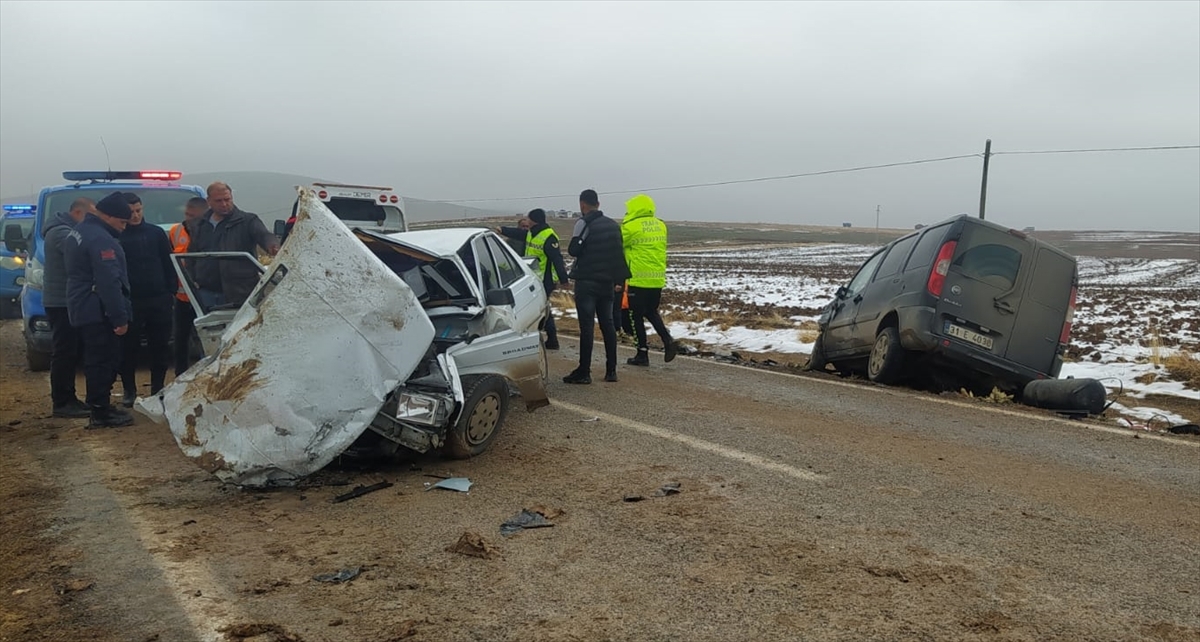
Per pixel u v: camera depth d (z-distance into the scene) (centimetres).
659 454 583
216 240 803
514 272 828
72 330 735
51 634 314
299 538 416
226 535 421
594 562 384
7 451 609
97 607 337
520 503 473
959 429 688
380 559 388
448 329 610
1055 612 335
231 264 647
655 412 736
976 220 869
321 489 501
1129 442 654
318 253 490
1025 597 349
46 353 1016
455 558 389
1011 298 865
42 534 425
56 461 577
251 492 495
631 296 1020
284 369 480
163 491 500
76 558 391
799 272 5128
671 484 508
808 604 340
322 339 484
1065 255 884
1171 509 475
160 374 789
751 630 317
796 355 1347
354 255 495
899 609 336
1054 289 879
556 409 746
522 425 677
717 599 344
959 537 420
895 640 310
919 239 940
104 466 561
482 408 572
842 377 1005
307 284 488
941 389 922
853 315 1041
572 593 350
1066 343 883
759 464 558
